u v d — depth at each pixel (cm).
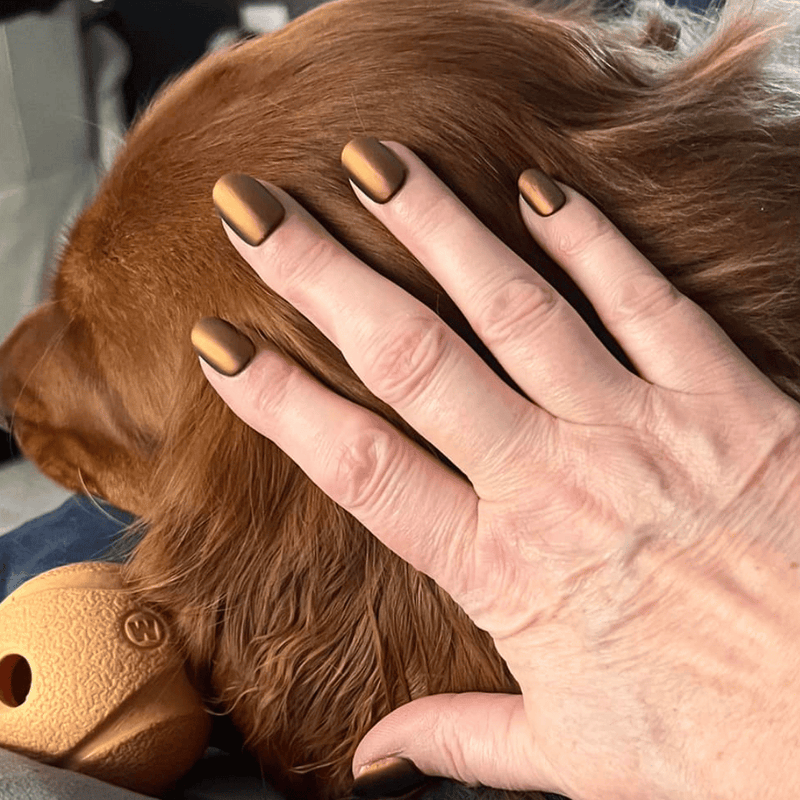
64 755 36
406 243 35
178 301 37
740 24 38
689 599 34
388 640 39
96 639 37
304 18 38
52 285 40
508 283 34
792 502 34
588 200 35
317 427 35
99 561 42
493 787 37
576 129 36
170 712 37
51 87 85
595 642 35
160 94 40
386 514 36
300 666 39
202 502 38
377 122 36
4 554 49
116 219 37
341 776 40
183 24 92
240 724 40
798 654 33
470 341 36
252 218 34
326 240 35
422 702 38
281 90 37
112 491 41
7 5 81
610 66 38
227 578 39
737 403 35
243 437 37
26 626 37
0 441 68
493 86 36
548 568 35
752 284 36
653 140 36
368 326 34
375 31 37
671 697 34
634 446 35
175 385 38
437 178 35
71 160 86
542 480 35
